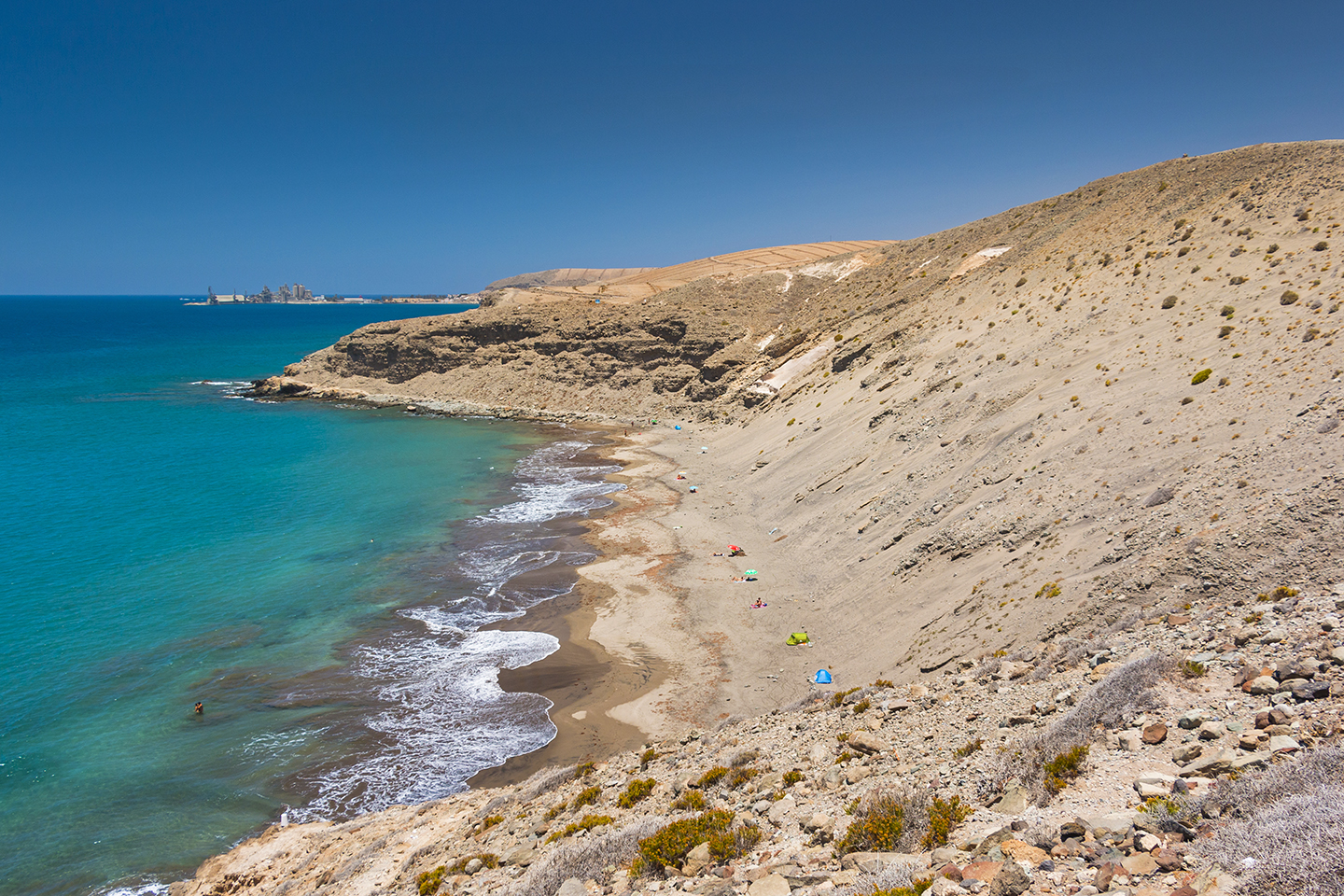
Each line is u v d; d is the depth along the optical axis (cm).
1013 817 884
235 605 3734
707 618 3441
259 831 2184
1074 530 2505
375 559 4384
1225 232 4203
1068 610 1980
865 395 5809
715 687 2836
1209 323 3412
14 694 2889
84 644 3312
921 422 4466
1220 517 1948
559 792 1806
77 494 5806
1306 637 1120
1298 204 3944
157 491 5916
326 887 1634
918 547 3162
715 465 6662
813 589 3525
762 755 1570
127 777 2422
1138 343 3672
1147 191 5819
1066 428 3272
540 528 4978
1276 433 2220
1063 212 7019
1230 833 665
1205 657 1184
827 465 5016
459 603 3756
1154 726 979
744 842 1068
